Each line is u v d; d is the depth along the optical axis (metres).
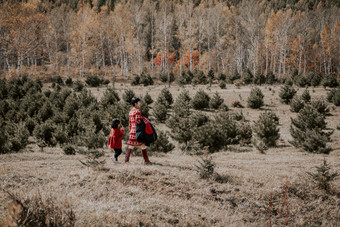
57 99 24.02
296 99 23.80
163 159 8.98
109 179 5.85
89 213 4.13
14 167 6.60
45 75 55.94
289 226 5.00
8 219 2.85
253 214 5.29
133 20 57.91
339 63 62.44
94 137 12.08
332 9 83.38
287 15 56.69
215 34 62.78
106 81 44.34
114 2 96.75
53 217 3.36
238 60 63.78
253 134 17.14
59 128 13.21
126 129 14.37
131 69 68.25
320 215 5.51
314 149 12.20
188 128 13.84
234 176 7.00
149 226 4.14
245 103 27.44
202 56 70.62
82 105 22.92
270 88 34.16
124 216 4.25
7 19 43.56
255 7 56.25
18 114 18.81
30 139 14.95
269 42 58.56
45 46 61.22
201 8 65.88
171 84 45.28
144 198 5.20
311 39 76.50
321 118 15.16
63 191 5.03
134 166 6.78
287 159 10.09
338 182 7.08
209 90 34.78
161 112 21.12
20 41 45.66
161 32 58.12
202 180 6.41
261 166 8.53
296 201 5.91
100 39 59.72
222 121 15.22
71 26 62.22
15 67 61.00
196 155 11.48
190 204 5.18
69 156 9.87
